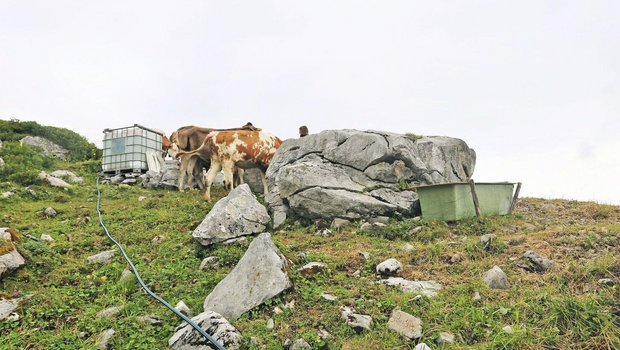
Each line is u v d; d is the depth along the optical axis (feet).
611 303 16.47
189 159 50.83
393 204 33.68
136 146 60.44
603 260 20.04
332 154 38.22
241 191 31.55
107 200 45.93
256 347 15.92
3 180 48.67
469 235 28.66
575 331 15.11
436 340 15.56
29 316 19.15
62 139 83.87
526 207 40.01
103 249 29.50
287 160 41.09
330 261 23.84
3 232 26.18
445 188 30.81
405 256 24.07
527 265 21.11
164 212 37.91
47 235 30.53
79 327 18.37
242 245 27.12
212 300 19.61
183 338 16.20
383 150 36.50
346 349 15.47
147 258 26.91
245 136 42.96
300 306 18.79
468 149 42.78
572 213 36.68
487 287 19.13
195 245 28.58
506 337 14.96
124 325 18.08
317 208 33.35
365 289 20.01
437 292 19.20
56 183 49.08
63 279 23.71
